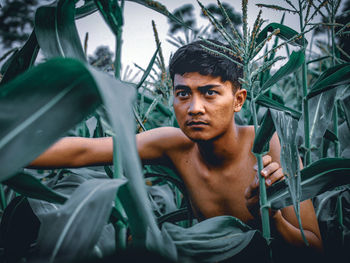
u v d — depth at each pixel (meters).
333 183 0.83
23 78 0.44
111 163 1.03
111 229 0.75
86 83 0.47
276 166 0.80
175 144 1.12
